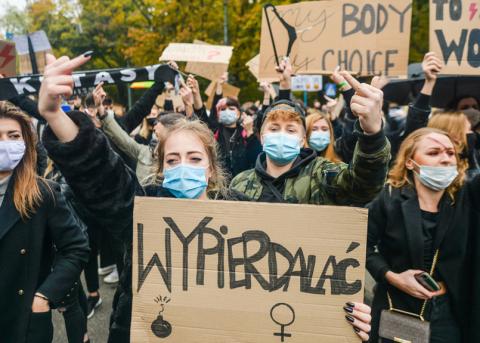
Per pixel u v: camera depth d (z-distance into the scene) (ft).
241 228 4.56
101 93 11.89
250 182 7.64
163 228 4.66
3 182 6.27
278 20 11.34
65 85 4.19
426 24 55.47
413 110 10.03
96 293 12.61
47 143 4.43
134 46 64.54
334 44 10.95
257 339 4.48
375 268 7.07
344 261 4.39
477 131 14.03
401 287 6.66
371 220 7.28
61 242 6.59
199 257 4.60
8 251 6.04
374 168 5.08
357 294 4.35
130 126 13.67
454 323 6.57
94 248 12.16
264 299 4.50
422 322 6.46
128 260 5.21
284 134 7.18
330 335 4.37
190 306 4.58
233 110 15.70
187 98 12.52
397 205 7.04
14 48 9.87
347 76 4.84
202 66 16.19
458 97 16.24
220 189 6.00
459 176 6.93
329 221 4.42
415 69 18.15
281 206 4.50
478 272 6.40
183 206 4.63
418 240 6.68
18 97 11.92
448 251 6.57
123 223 5.05
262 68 11.51
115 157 4.83
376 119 4.81
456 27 10.54
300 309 4.44
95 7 79.66
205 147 5.77
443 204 6.79
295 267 4.47
